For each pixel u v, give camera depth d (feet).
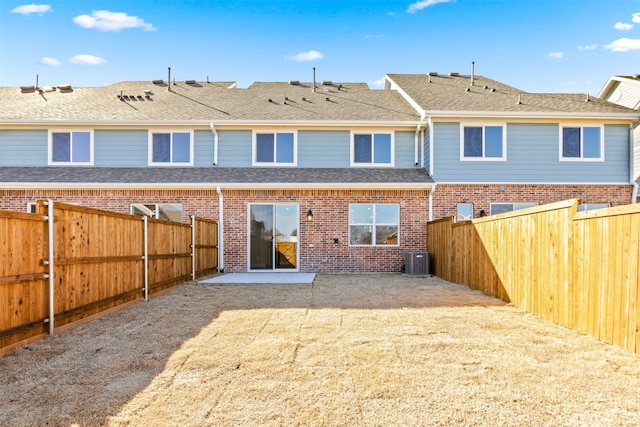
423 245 43.57
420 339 16.67
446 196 43.86
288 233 44.01
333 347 15.62
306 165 47.21
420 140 47.42
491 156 44.47
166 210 43.19
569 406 10.55
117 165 46.62
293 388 11.78
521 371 12.98
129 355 14.92
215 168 46.70
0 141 46.42
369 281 35.86
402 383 12.09
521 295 23.12
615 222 15.56
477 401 10.87
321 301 25.48
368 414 10.18
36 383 12.28
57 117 46.19
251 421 9.87
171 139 47.09
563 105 46.60
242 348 15.60
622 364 13.53
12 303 15.62
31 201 41.78
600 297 16.40
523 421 9.80
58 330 18.24
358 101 53.52
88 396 11.32
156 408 10.57
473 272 30.76
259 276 39.52
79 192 42.16
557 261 19.47
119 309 23.43
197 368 13.50
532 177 44.37
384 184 42.45
